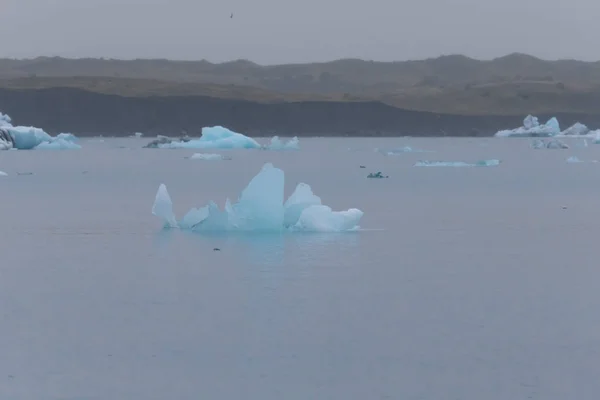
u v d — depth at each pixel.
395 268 32.72
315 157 164.88
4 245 39.53
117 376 19.88
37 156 150.75
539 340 22.53
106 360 20.98
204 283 29.81
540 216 53.44
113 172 108.56
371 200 66.00
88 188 79.81
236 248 37.16
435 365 20.53
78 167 119.94
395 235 42.47
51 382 19.52
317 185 84.88
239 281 30.09
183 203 64.25
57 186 82.44
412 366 20.47
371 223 48.59
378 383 19.36
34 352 21.67
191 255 35.59
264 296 27.64
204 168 119.44
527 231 44.94
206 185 84.00
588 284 29.73
